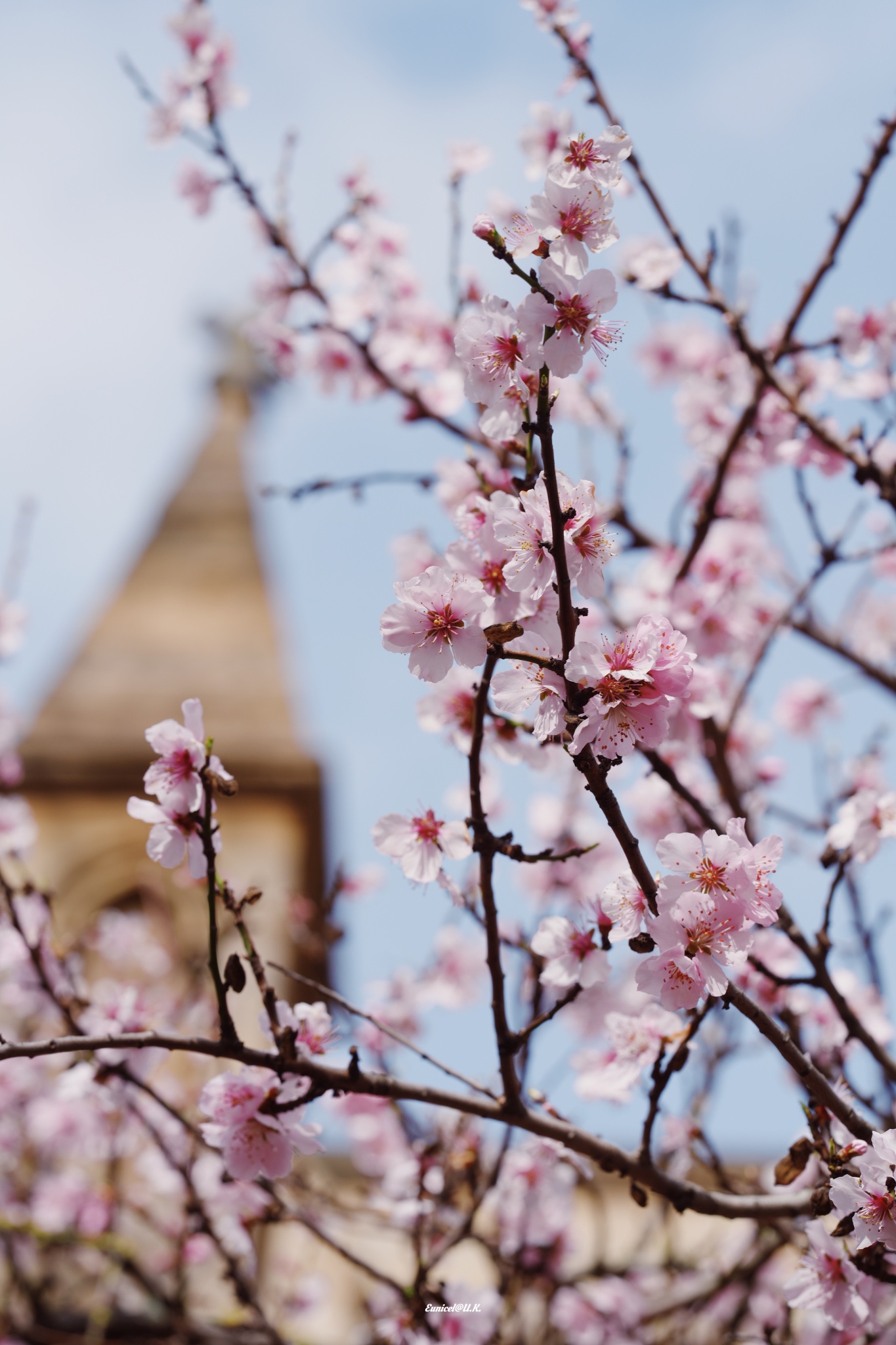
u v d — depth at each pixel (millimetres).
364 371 5117
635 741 2281
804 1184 3611
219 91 4719
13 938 4656
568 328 2256
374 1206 5027
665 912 2266
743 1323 5715
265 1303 8375
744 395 4805
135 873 12711
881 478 4176
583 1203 8984
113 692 15383
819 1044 4293
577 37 4180
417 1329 3959
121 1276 8180
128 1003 3732
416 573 4004
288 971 2707
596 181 2279
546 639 2465
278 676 15961
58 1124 7129
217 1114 2590
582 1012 4090
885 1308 3836
